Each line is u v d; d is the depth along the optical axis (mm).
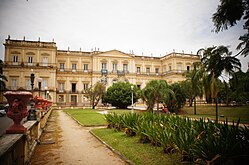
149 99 29953
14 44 52406
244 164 4535
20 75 52125
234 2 4254
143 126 9016
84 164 6613
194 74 25094
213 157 4574
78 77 60750
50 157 7430
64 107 51281
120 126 12242
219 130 6586
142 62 68625
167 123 9484
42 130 13219
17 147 4863
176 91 33844
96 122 18000
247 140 5035
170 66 65438
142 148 7855
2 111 23953
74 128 15477
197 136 6348
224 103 40875
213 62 4832
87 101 58781
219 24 4637
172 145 6652
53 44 55219
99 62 62125
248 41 4418
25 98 5586
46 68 54031
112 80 61969
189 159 5895
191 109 36375
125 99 43625
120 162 6789
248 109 29891
